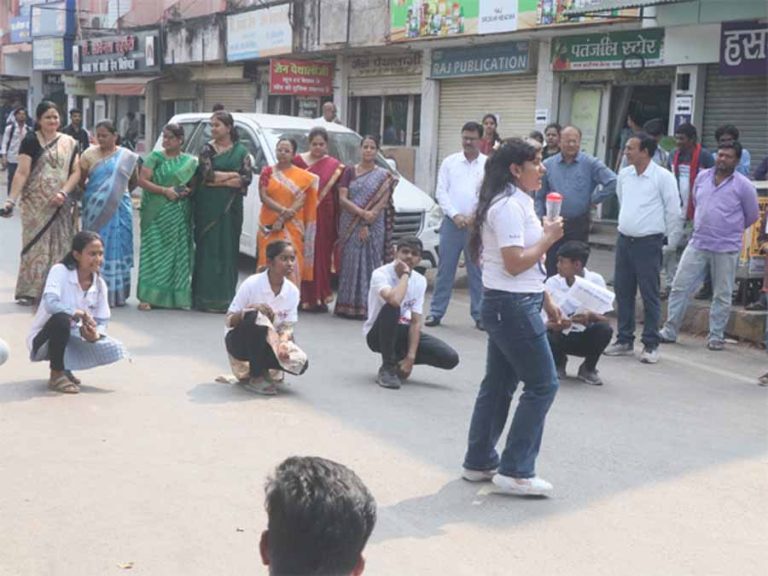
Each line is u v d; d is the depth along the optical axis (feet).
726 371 26.53
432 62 59.36
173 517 15.06
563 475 17.69
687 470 18.15
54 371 21.70
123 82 92.07
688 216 32.48
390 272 23.63
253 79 77.15
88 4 103.45
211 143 32.04
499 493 16.69
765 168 35.50
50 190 30.55
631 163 27.25
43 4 109.91
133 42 88.63
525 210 16.01
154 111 93.09
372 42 59.21
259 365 22.17
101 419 19.79
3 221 54.49
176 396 21.72
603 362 27.14
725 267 28.60
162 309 32.14
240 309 22.57
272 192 31.94
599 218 50.62
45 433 18.75
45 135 30.76
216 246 31.83
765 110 41.52
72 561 13.50
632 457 18.79
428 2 54.39
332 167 32.89
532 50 51.49
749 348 29.43
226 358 25.53
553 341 24.23
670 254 33.19
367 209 32.01
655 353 27.27
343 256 32.30
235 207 31.91
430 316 31.45
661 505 16.40
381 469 17.58
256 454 18.03
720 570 14.03
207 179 31.45
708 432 20.65
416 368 25.55
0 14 123.44
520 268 15.70
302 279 32.78
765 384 25.02
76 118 63.46
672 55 43.91
